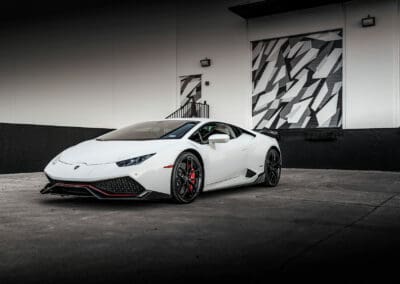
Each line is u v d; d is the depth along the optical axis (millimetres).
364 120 9648
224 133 5051
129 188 3793
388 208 3820
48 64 15586
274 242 2551
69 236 2709
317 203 4148
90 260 2178
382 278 1896
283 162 10352
